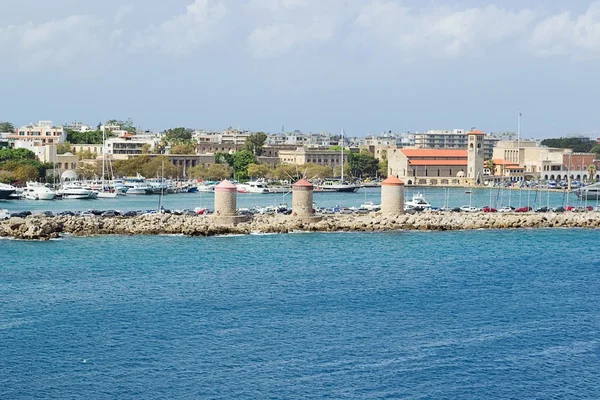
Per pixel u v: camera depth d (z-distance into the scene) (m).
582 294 166.62
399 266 191.50
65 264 190.25
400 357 127.00
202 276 178.25
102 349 129.50
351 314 148.75
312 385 116.44
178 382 117.25
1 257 198.62
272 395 113.06
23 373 120.38
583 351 130.75
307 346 131.25
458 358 126.94
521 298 162.62
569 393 115.12
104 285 169.25
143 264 190.75
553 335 138.38
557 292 168.00
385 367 123.00
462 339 135.62
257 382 117.25
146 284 170.12
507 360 126.38
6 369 121.69
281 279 175.62
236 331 138.25
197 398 112.19
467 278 180.12
